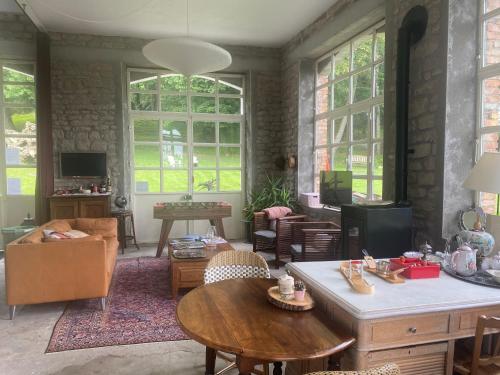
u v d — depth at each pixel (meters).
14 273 3.19
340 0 4.78
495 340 1.91
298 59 6.07
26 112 5.94
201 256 3.78
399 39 3.41
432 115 3.23
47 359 2.57
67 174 5.97
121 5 4.90
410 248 3.25
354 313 1.58
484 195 3.07
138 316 3.30
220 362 2.54
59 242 3.28
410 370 1.67
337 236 4.25
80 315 3.32
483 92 3.08
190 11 5.11
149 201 6.57
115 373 2.41
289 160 6.32
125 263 5.09
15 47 5.78
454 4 3.05
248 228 6.62
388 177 3.83
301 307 1.74
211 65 3.89
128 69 6.38
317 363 1.86
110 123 6.16
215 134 6.79
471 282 1.97
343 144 5.23
